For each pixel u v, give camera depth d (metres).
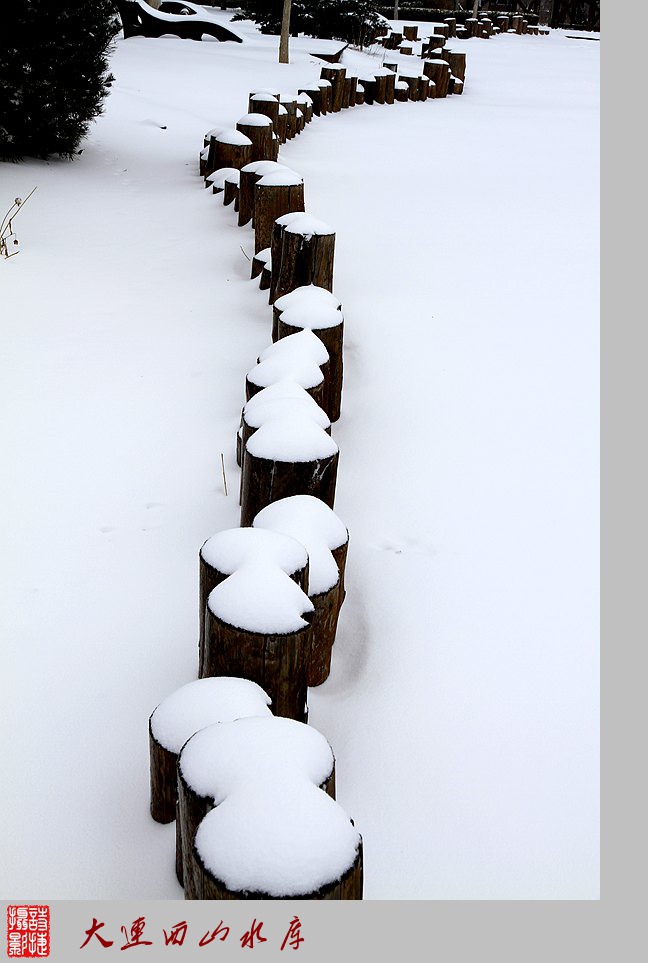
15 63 7.36
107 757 2.37
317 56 15.84
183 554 3.20
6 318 4.89
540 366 4.58
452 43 23.11
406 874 2.11
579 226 6.89
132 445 3.83
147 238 6.35
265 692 2.06
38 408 4.05
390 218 6.84
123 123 9.65
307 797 1.55
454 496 3.59
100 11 7.79
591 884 2.11
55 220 6.57
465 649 2.82
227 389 4.32
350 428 4.03
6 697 2.54
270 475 2.83
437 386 4.35
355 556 3.22
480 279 5.65
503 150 9.81
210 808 1.61
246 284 5.51
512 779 2.38
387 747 2.45
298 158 8.70
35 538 3.22
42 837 2.14
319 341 3.61
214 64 13.70
